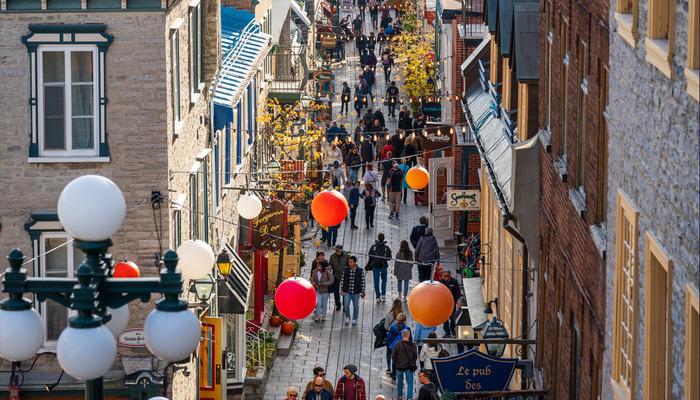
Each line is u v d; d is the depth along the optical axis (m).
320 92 133.12
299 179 92.00
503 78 68.25
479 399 47.72
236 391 64.94
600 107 36.97
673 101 25.53
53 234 52.22
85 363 22.58
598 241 35.75
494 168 62.69
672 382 25.77
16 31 51.31
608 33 35.25
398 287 80.69
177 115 55.03
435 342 50.94
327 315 79.19
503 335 52.84
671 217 25.67
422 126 117.06
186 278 46.97
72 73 51.75
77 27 51.22
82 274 22.81
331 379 69.19
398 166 101.38
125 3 51.09
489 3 70.25
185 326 23.62
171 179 53.09
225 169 73.12
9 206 52.00
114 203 23.34
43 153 51.94
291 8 129.38
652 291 27.86
